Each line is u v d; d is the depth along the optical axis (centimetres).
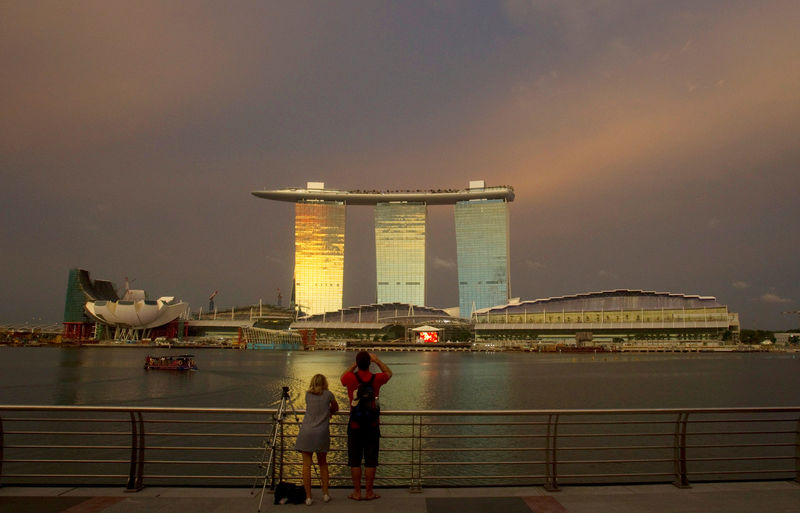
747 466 3812
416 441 4425
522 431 4844
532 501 1343
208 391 9569
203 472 3553
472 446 4241
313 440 1334
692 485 1490
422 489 1457
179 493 1407
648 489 1455
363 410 1366
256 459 3925
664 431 4953
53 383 10981
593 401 8388
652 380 12369
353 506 1304
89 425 5294
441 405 7875
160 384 10806
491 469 3566
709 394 9506
